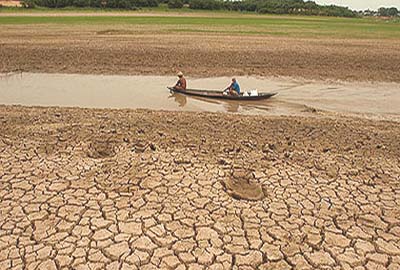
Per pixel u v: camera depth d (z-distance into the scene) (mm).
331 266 5336
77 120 11438
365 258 5516
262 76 19469
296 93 16328
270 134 10617
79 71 19750
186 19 53000
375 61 23891
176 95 15516
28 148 9039
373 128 11633
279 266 5305
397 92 16938
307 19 66188
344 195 7207
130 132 10375
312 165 8500
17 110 12539
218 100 14828
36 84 17094
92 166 8133
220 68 21000
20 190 7047
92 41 29078
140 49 25734
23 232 5844
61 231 5895
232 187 7457
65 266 5180
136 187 7258
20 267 5141
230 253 5516
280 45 29406
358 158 9000
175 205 6688
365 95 16297
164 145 9469
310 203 6891
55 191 7043
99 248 5543
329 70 21141
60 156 8625
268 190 7324
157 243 5684
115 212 6422
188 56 23859
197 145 9531
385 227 6258
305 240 5859
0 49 24906
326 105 14656
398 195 7270
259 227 6133
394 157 9125
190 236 5859
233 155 8969
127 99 14891
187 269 5199
